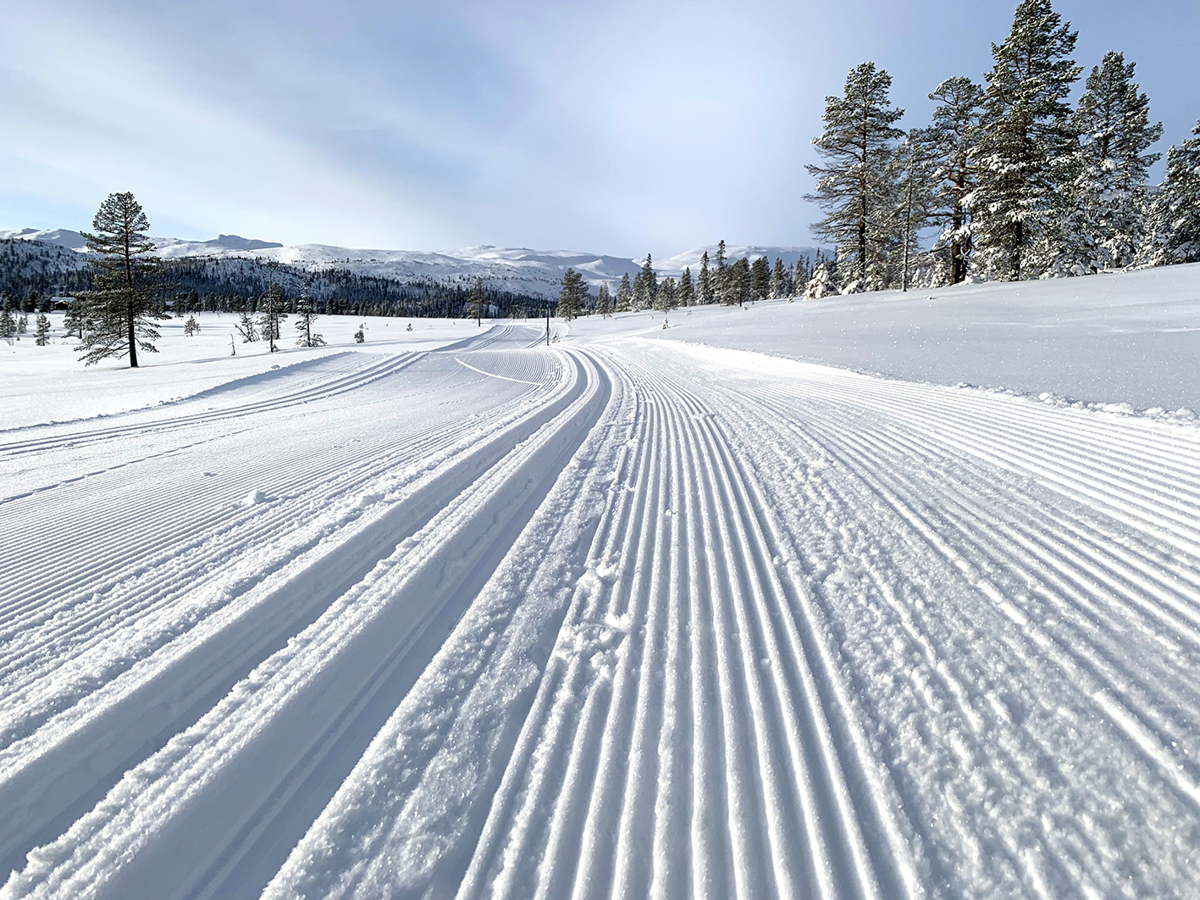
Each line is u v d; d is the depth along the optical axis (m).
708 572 3.13
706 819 1.62
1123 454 4.45
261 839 1.64
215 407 12.08
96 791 1.82
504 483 4.92
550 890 1.44
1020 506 3.69
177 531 4.14
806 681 2.17
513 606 2.85
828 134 33.16
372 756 1.88
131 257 34.47
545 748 1.90
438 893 1.44
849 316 21.25
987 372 8.54
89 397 14.38
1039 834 1.49
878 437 5.82
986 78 26.56
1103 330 10.84
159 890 1.49
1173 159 30.34
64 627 2.79
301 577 3.15
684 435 6.84
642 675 2.26
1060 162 24.12
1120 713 1.88
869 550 3.24
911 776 1.71
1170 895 1.31
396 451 6.67
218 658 2.48
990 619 2.47
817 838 1.54
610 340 31.23
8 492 5.35
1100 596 2.58
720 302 71.50
